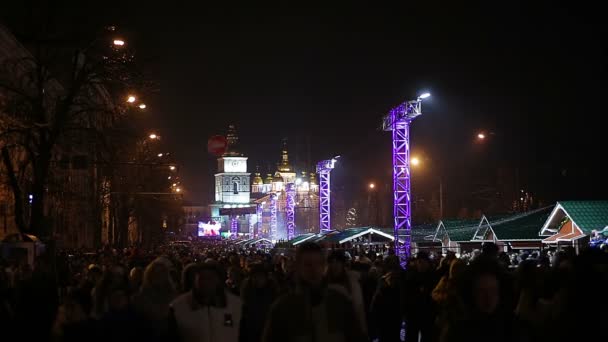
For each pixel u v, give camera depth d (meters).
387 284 15.66
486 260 7.65
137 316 9.83
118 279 11.76
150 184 68.31
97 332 9.63
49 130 31.53
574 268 8.45
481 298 7.39
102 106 34.31
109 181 51.62
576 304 8.20
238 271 18.22
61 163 37.69
